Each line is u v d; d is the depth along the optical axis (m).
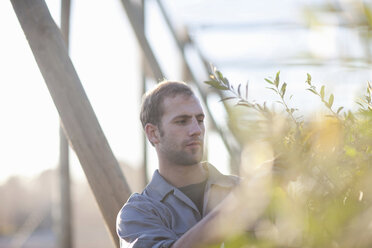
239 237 0.56
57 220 4.13
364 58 0.54
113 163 2.06
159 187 1.66
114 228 2.05
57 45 2.03
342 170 0.66
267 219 0.58
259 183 0.63
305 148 0.67
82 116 2.02
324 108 0.71
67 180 4.09
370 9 0.52
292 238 0.54
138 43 3.76
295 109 0.72
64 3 2.98
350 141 0.72
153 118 1.70
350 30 0.54
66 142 4.04
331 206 0.57
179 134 1.64
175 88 1.68
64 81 2.01
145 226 1.56
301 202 0.58
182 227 1.59
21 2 2.04
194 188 1.69
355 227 0.52
